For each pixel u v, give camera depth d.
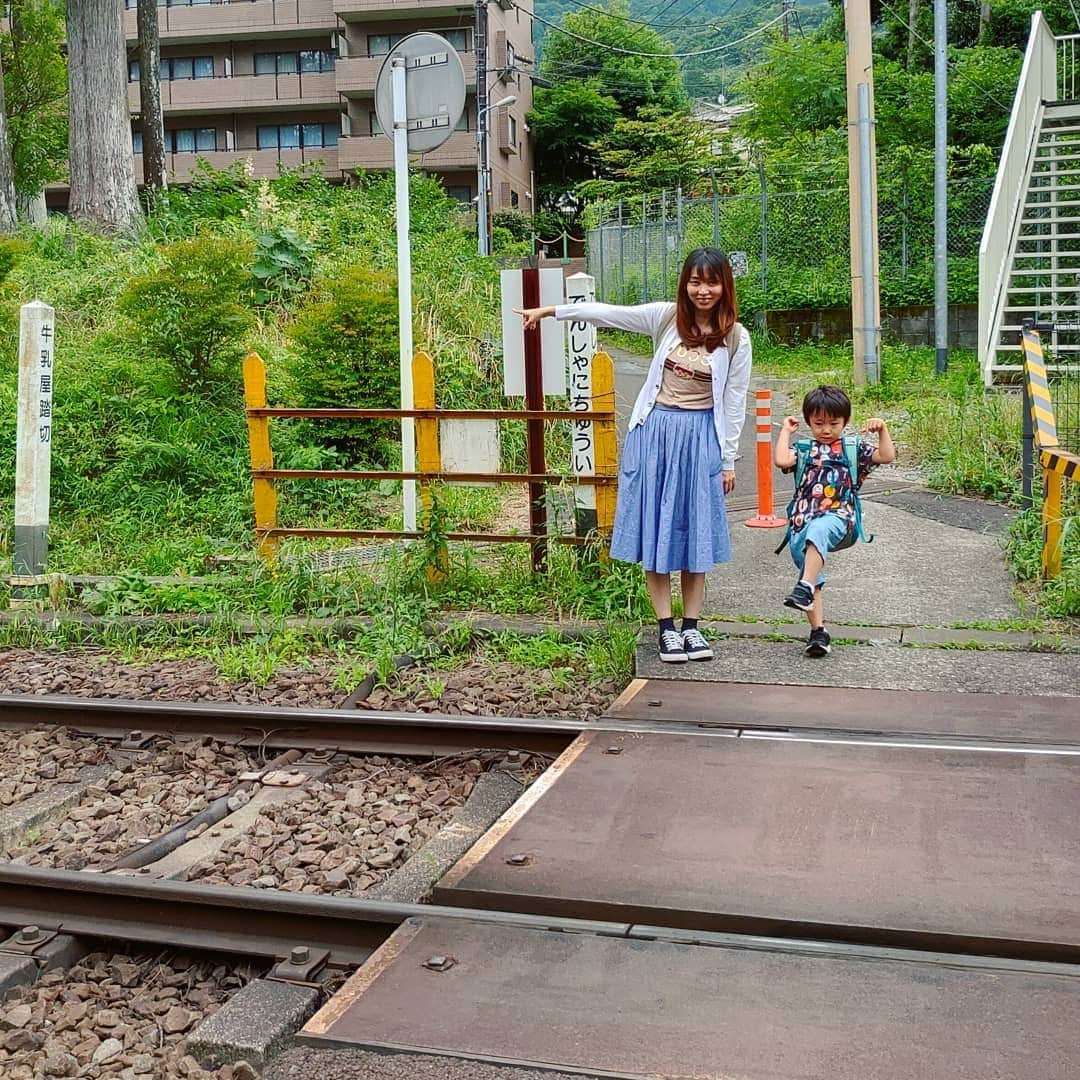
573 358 7.23
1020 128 15.60
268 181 16.11
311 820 4.56
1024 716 5.00
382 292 10.99
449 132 7.41
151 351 11.30
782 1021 2.85
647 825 4.00
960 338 20.28
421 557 7.34
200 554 8.60
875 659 5.90
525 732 5.08
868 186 14.82
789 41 33.81
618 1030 2.83
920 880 3.53
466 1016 2.93
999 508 9.14
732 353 5.80
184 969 3.66
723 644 6.21
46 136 28.64
